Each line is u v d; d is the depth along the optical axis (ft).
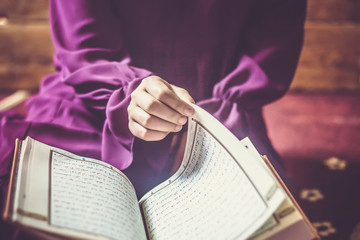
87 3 2.36
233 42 2.60
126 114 2.01
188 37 2.62
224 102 2.35
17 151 1.56
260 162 1.53
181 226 1.49
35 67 7.50
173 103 1.63
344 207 3.99
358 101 7.13
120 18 2.59
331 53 7.41
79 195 1.46
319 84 7.63
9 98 7.25
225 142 1.58
